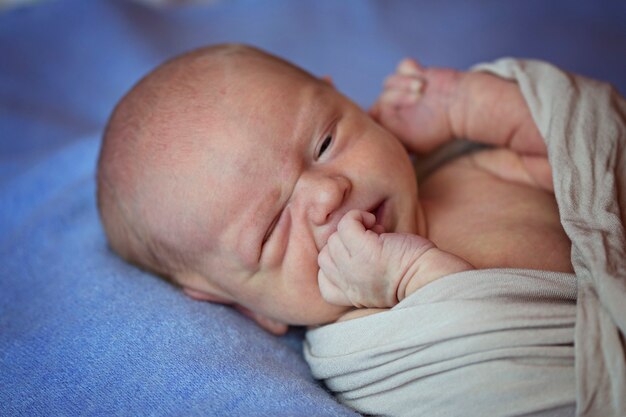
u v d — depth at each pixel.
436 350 0.85
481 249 1.01
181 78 1.12
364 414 0.93
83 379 0.92
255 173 0.99
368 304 0.96
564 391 0.79
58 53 1.87
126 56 1.89
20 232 1.31
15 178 1.49
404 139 1.28
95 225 1.33
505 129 1.18
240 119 1.02
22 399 0.91
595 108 1.06
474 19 1.87
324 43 1.89
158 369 0.92
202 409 0.86
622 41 1.75
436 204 1.15
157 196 1.05
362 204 1.00
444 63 1.79
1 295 1.15
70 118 1.77
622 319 0.76
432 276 0.88
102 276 1.12
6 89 1.76
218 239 1.01
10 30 1.88
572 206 0.92
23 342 1.01
